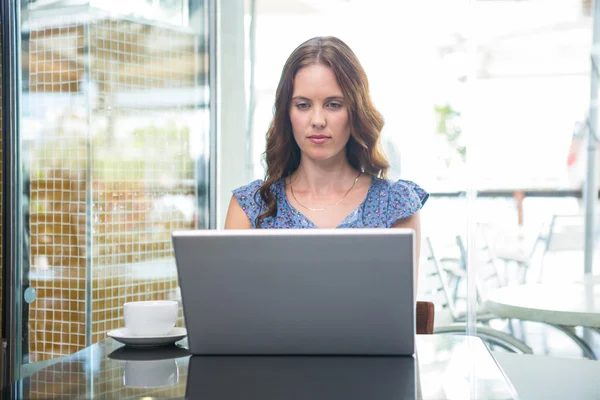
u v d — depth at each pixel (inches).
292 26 127.4
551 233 116.3
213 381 42.2
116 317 114.8
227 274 46.4
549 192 116.2
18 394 40.3
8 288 110.3
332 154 68.1
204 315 47.7
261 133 129.4
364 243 44.5
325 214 71.1
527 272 117.4
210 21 129.0
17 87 109.9
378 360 47.3
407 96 122.5
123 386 41.6
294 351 48.4
